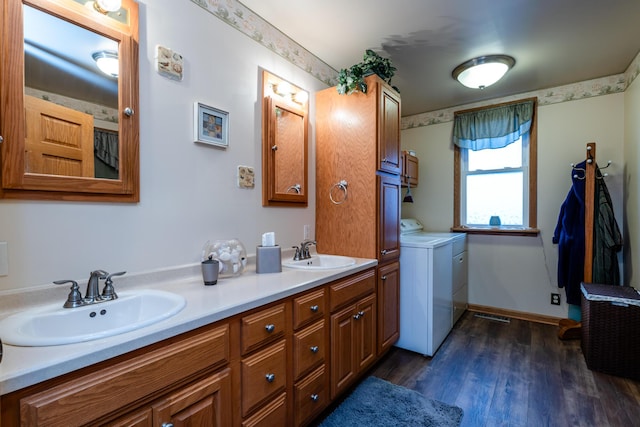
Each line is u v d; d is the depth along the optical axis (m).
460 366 2.32
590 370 2.23
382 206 2.28
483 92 3.28
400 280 2.61
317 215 2.46
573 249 2.82
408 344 2.57
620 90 2.85
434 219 3.86
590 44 2.33
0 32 1.02
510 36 2.22
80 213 1.21
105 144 1.27
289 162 2.19
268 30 2.05
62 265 1.16
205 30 1.66
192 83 1.60
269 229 2.06
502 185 3.49
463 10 1.93
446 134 3.78
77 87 1.20
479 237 3.57
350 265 1.96
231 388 1.16
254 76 1.95
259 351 1.30
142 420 0.89
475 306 3.60
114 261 1.30
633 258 2.56
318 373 1.63
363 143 2.24
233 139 1.81
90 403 0.78
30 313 1.01
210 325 1.10
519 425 1.67
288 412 1.43
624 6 1.88
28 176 1.07
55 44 1.15
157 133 1.45
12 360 0.72
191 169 1.60
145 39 1.41
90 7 1.23
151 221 1.43
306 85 2.39
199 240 1.63
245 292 1.35
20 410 0.68
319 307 1.63
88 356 0.77
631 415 1.74
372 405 1.84
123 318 1.19
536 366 2.30
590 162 2.63
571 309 2.99
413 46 2.36
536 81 3.01
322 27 2.11
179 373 0.99
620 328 2.14
